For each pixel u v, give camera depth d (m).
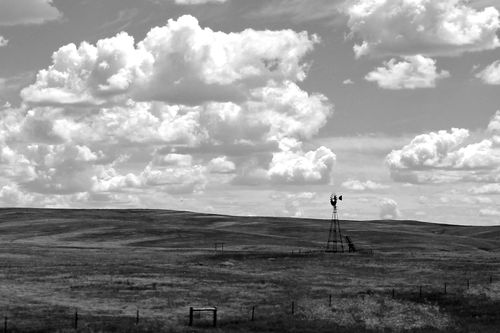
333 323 57.06
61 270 97.81
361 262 110.38
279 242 174.75
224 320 57.41
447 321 58.91
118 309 63.94
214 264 109.38
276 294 74.69
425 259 114.12
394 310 62.34
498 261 109.44
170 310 63.56
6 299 69.19
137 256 126.00
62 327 52.31
